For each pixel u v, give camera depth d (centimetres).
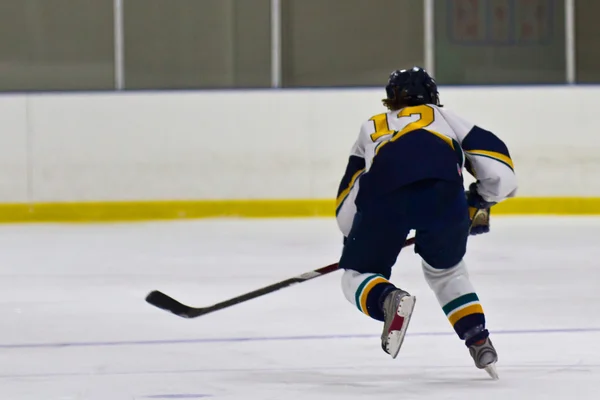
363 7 2602
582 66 2581
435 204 773
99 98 2425
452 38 2586
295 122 2428
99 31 2588
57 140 2423
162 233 2142
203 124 2428
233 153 2430
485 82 2591
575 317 1166
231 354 974
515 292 1354
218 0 2597
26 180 2422
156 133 2428
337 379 858
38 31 2581
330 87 2492
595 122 2422
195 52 2602
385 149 789
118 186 2428
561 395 788
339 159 2430
